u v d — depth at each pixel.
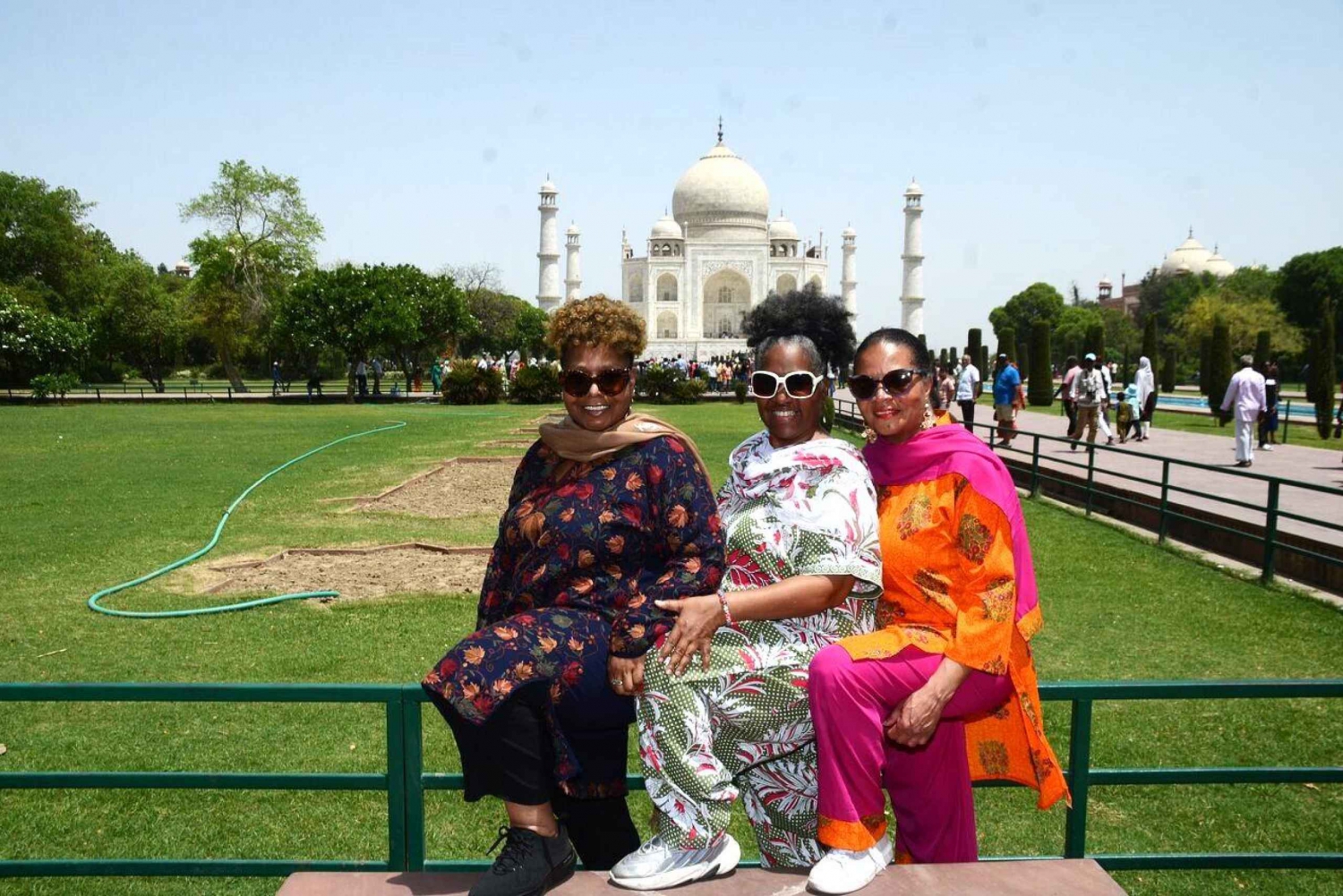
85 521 12.28
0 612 8.17
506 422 28.58
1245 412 16.23
